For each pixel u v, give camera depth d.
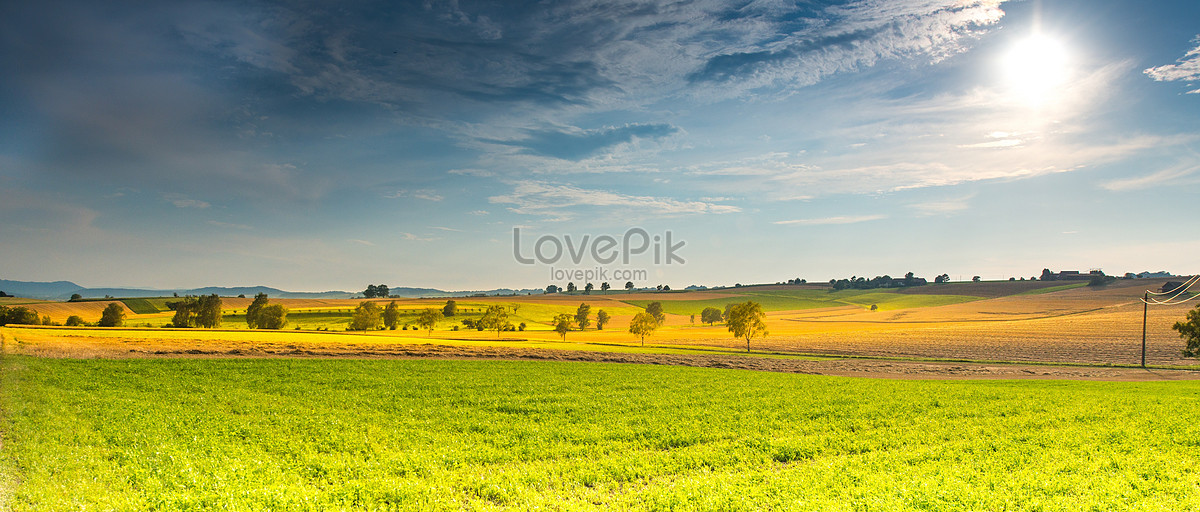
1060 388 40.25
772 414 27.31
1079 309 157.88
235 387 31.91
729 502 14.41
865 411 28.20
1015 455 19.14
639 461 18.58
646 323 100.31
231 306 164.12
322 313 150.00
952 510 13.55
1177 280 188.38
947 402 31.22
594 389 35.53
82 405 24.92
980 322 140.75
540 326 140.25
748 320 86.06
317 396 29.89
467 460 18.77
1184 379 54.59
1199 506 13.93
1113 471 17.23
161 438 19.53
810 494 14.84
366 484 15.51
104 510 12.92
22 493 13.73
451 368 44.97
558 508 14.29
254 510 13.18
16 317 111.62
